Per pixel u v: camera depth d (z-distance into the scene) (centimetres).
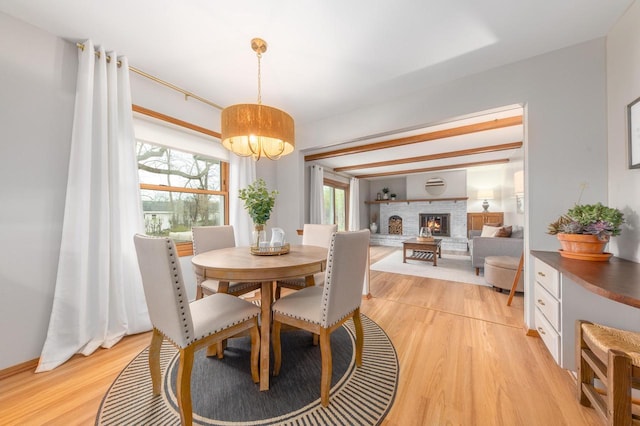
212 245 240
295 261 159
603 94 179
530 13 157
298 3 148
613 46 170
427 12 156
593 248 155
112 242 196
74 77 186
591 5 151
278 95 264
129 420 121
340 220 706
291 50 192
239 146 207
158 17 161
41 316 170
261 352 143
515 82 206
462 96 229
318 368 163
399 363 166
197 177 294
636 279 113
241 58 203
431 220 741
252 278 142
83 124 180
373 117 283
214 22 164
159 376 139
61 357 168
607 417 101
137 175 212
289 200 362
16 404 132
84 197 178
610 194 175
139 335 209
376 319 238
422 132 369
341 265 133
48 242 173
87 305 183
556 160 192
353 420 120
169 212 266
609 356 98
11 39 159
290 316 145
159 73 225
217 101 280
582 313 141
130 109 208
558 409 126
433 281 368
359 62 207
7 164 158
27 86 165
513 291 271
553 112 193
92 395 139
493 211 651
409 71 220
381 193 823
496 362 166
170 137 258
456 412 125
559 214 191
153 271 119
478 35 176
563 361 145
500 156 524
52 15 159
